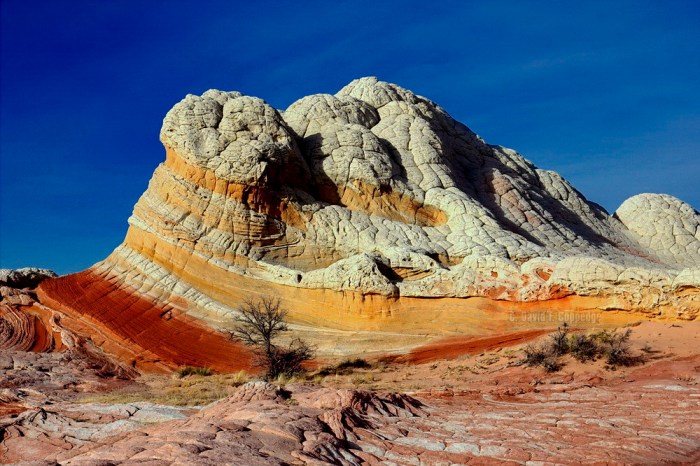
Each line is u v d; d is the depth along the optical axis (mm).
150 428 15172
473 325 28875
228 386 24703
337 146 37344
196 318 31406
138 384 26812
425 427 15406
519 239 34188
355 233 34281
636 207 46625
